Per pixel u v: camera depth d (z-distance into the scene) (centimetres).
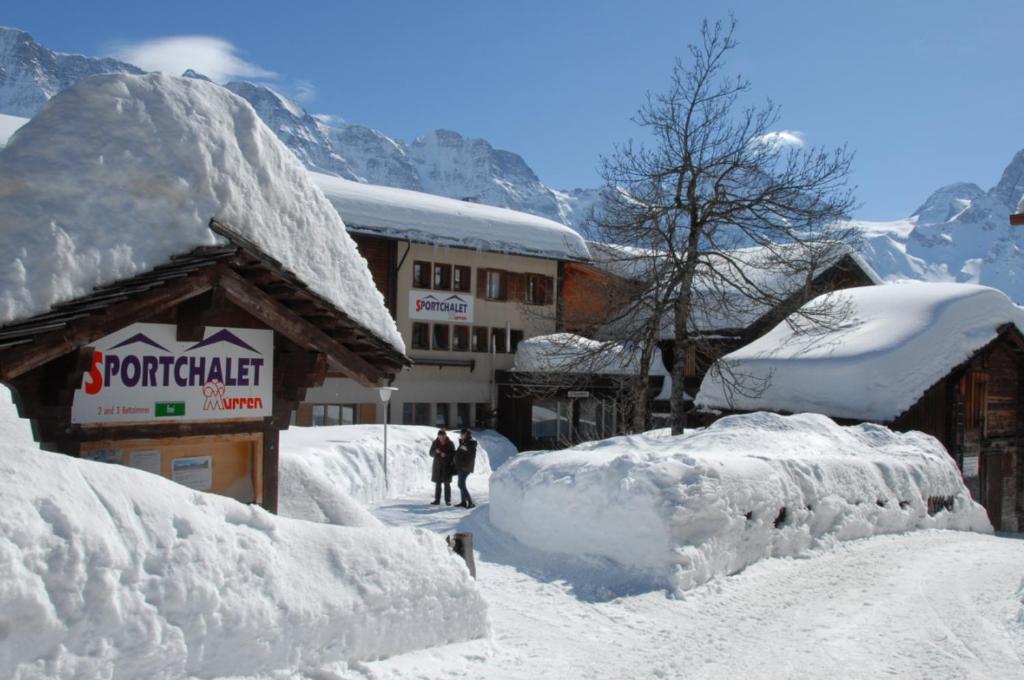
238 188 802
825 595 975
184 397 733
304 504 895
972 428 2412
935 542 1345
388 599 634
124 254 695
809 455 1397
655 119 2070
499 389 3061
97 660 461
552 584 976
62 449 664
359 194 2905
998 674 700
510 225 3164
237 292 714
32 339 593
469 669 654
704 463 1077
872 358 2162
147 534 510
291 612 562
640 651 766
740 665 729
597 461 1158
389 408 2822
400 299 2847
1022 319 2475
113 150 729
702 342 2128
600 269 2322
